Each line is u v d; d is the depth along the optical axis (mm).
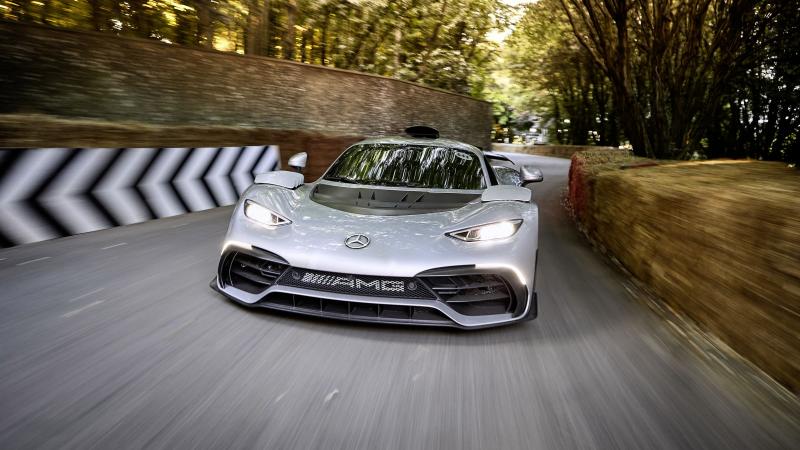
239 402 1944
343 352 2439
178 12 10906
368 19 16734
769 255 2475
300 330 2654
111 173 4871
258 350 2408
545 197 10391
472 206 3146
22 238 4062
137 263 3781
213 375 2148
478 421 1910
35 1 8875
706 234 3051
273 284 2707
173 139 6363
